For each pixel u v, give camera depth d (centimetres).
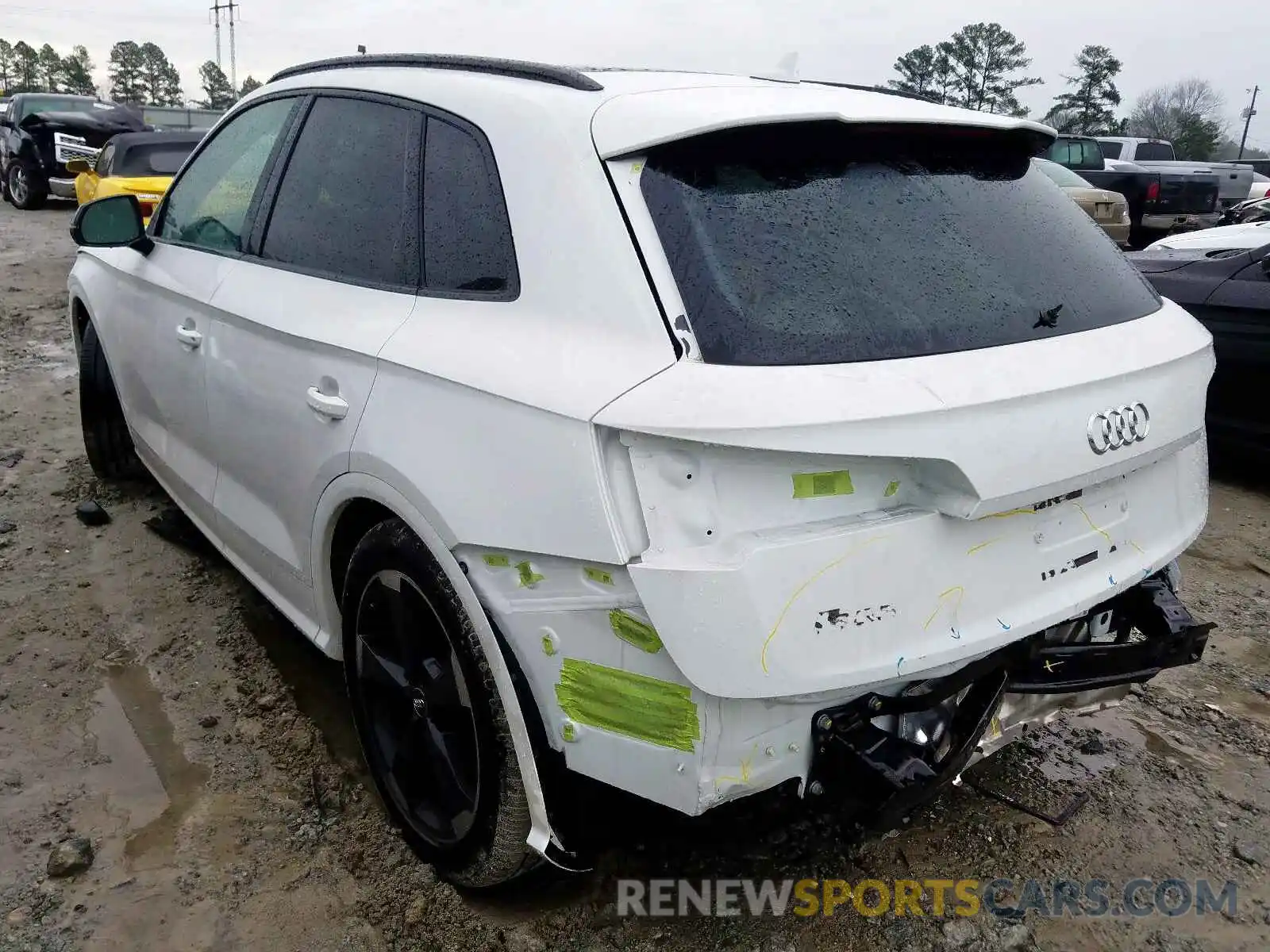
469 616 206
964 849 260
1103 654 221
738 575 169
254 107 336
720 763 181
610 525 178
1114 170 1528
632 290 187
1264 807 280
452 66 255
